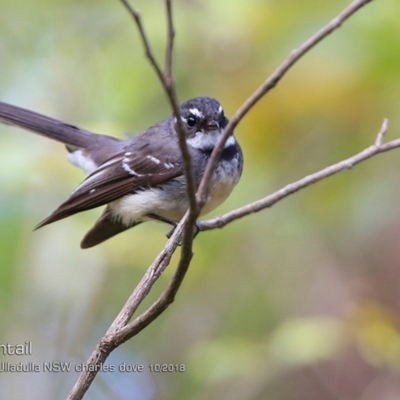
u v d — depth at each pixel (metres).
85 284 10.48
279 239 11.65
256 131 10.51
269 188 11.12
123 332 5.66
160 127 9.41
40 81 11.37
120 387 11.20
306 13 9.95
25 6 11.18
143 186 9.08
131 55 10.79
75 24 11.38
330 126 10.73
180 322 11.76
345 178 10.80
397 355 9.01
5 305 10.38
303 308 11.60
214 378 9.34
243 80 10.41
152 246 10.10
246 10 10.09
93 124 10.41
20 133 10.40
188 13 10.34
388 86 9.92
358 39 9.68
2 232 9.44
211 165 5.25
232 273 11.75
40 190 9.44
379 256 11.82
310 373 11.70
